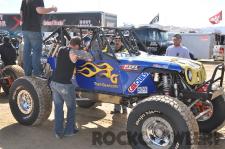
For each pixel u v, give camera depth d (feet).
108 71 18.19
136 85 17.40
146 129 15.53
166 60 17.42
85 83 19.15
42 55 21.42
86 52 17.66
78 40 17.39
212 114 18.79
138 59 17.65
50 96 19.54
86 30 19.33
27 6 20.35
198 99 16.85
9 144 17.43
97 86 18.72
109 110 24.50
